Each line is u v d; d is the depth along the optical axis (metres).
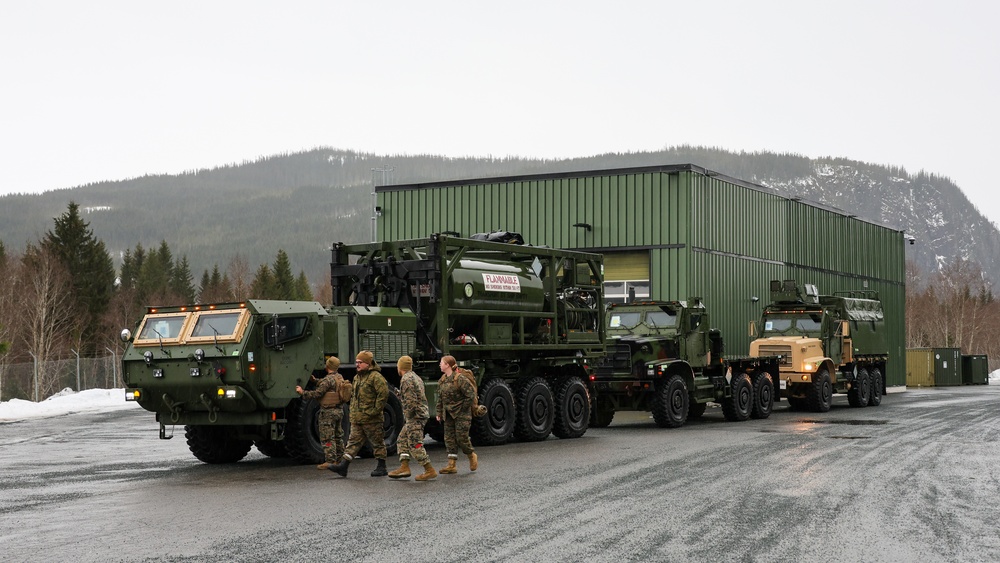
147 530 9.55
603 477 13.41
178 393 15.39
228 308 15.30
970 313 115.38
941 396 42.16
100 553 8.50
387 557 8.27
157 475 14.25
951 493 12.02
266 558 8.25
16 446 19.28
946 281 137.12
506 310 19.45
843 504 11.09
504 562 8.09
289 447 15.46
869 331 34.06
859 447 17.78
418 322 18.05
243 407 14.97
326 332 15.91
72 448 18.81
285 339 15.21
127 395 15.82
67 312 64.94
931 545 8.89
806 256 43.78
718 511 10.58
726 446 18.02
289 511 10.66
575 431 20.33
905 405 33.84
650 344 23.86
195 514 10.50
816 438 19.81
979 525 9.89
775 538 9.12
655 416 23.44
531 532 9.36
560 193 37.34
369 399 13.60
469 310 18.64
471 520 10.02
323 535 9.23
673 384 23.70
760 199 39.94
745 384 26.42
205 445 16.02
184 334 15.37
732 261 37.53
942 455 16.36
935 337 113.69
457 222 39.41
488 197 38.81
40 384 53.25
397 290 18.36
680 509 10.70
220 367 14.88
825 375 29.91
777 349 30.02
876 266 51.78
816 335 30.75
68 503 11.38
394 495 11.83
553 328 20.62
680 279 34.72
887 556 8.42
